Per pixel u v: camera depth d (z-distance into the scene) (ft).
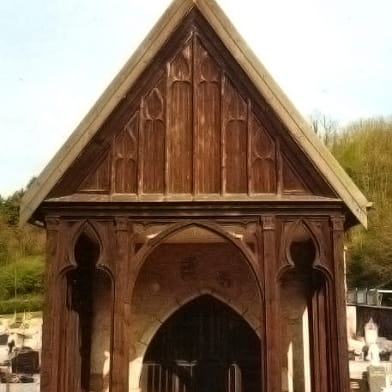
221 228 22.02
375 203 110.63
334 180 22.11
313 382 23.66
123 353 21.04
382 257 100.42
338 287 21.58
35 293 127.85
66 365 22.34
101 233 21.98
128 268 21.74
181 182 22.35
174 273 28.04
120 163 22.49
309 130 22.35
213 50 23.02
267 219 21.97
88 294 26.18
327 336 21.81
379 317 78.28
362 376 46.11
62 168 22.03
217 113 22.76
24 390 44.37
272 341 21.04
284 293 26.89
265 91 22.53
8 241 140.77
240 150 22.57
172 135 22.63
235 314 28.89
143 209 22.04
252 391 28.43
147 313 27.81
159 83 22.95
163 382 28.30
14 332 72.43
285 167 22.48
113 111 22.48
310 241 25.89
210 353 28.68
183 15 22.85
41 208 22.25
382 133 138.51
